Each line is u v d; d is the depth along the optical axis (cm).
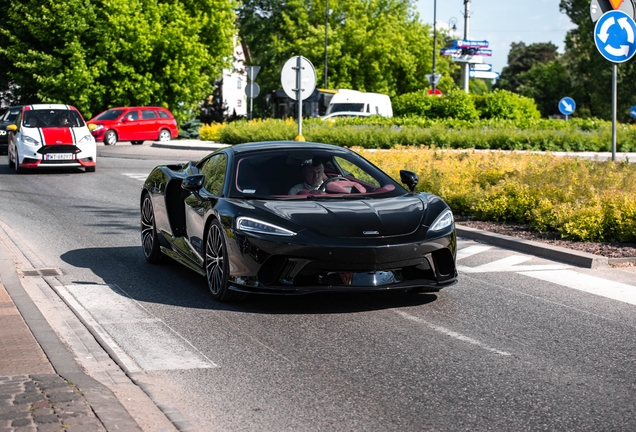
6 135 2666
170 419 399
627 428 394
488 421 404
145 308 654
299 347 541
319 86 5672
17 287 699
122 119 3506
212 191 718
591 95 6925
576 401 435
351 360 512
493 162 1378
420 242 623
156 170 866
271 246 612
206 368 496
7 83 4331
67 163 1941
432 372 487
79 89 3903
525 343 552
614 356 523
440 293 710
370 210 650
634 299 691
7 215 1237
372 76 5691
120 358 516
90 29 3916
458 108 3572
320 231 616
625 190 1081
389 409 422
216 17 4338
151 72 4078
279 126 3186
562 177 1151
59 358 476
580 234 939
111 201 1428
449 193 1194
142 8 4009
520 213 1089
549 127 3247
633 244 924
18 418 368
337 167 730
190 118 4441
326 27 5388
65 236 1044
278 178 707
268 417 411
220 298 667
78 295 703
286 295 674
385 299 683
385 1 5894
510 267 833
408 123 3303
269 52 6012
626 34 1164
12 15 3959
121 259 888
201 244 713
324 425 399
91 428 358
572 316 630
